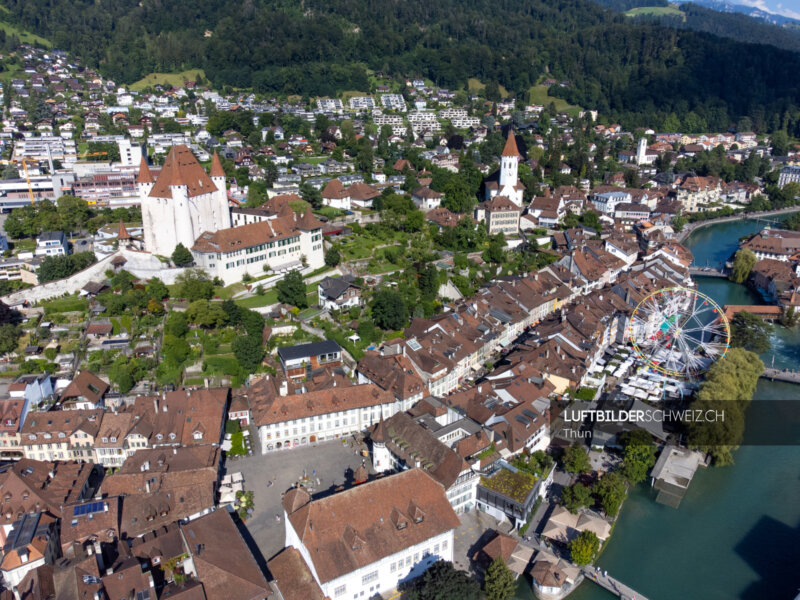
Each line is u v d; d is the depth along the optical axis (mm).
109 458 175250
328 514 134250
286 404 181250
